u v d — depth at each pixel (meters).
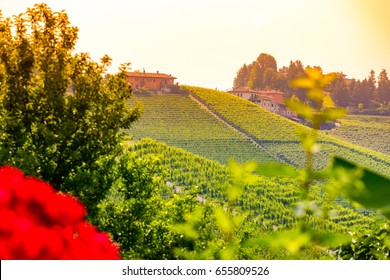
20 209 1.78
